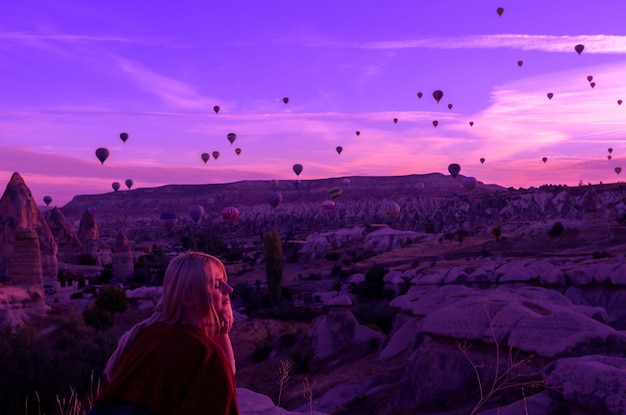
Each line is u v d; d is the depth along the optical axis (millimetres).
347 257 142125
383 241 147875
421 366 17359
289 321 68938
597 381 7223
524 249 105688
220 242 188000
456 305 17625
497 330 15273
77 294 84625
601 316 17250
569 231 109688
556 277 40625
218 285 2291
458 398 15570
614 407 6832
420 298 27828
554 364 8625
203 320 2217
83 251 134625
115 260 110312
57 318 54906
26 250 65688
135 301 75000
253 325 60188
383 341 31547
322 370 30625
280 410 5883
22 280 65188
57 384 28656
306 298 94188
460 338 16281
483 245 115125
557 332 13859
